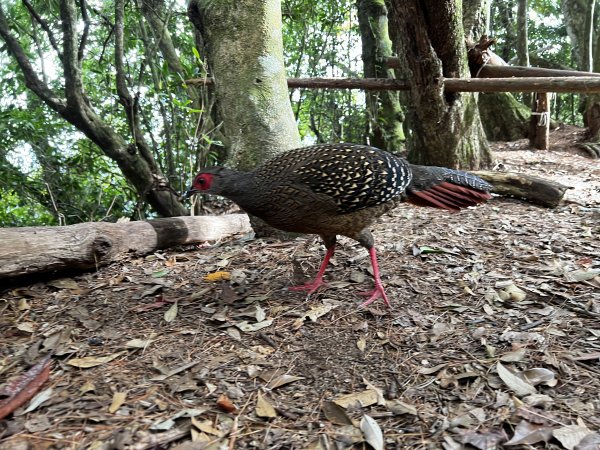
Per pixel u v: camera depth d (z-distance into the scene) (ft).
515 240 3.23
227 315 2.42
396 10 4.17
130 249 3.21
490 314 2.31
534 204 4.06
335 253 3.13
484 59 5.07
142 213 6.35
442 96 4.53
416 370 1.94
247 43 3.64
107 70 6.11
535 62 11.65
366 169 2.44
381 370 1.96
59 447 1.58
